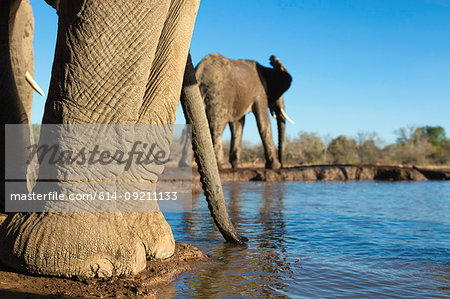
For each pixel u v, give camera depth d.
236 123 21.09
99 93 3.52
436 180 23.03
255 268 4.28
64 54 3.49
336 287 3.71
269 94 21.34
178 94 4.36
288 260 4.64
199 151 5.15
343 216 8.15
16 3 6.13
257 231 6.46
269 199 11.28
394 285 3.79
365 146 48.81
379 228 6.80
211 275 3.99
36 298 3.01
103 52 3.48
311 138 48.44
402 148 49.62
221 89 18.67
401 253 5.04
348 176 22.42
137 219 4.19
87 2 3.42
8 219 3.71
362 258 4.77
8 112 6.16
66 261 3.39
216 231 6.42
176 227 6.75
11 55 6.60
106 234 3.53
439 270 4.30
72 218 3.46
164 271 3.89
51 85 3.59
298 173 20.95
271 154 21.39
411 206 10.03
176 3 4.23
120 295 3.18
